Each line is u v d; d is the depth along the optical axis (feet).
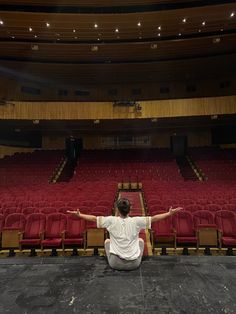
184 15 27.53
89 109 33.17
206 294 6.07
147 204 19.75
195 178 33.99
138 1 26.84
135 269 7.44
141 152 40.75
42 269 7.59
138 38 32.17
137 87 43.32
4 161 35.78
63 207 16.29
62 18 27.53
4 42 31.24
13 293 6.21
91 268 7.60
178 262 7.96
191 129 41.96
